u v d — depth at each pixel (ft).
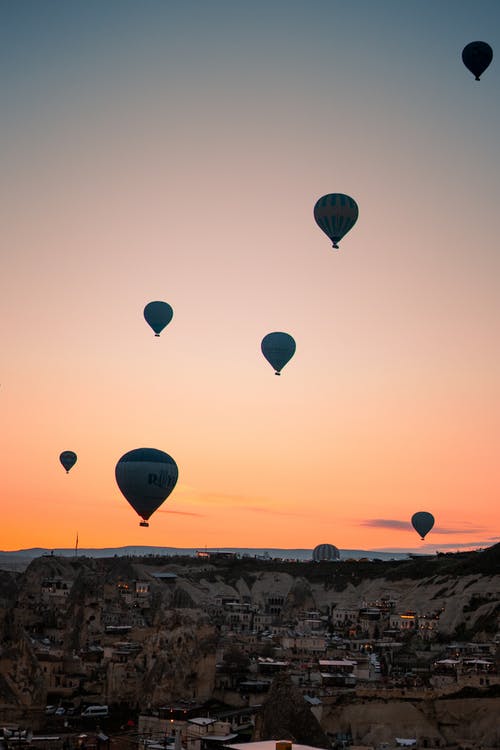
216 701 608.60
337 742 514.68
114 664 620.90
